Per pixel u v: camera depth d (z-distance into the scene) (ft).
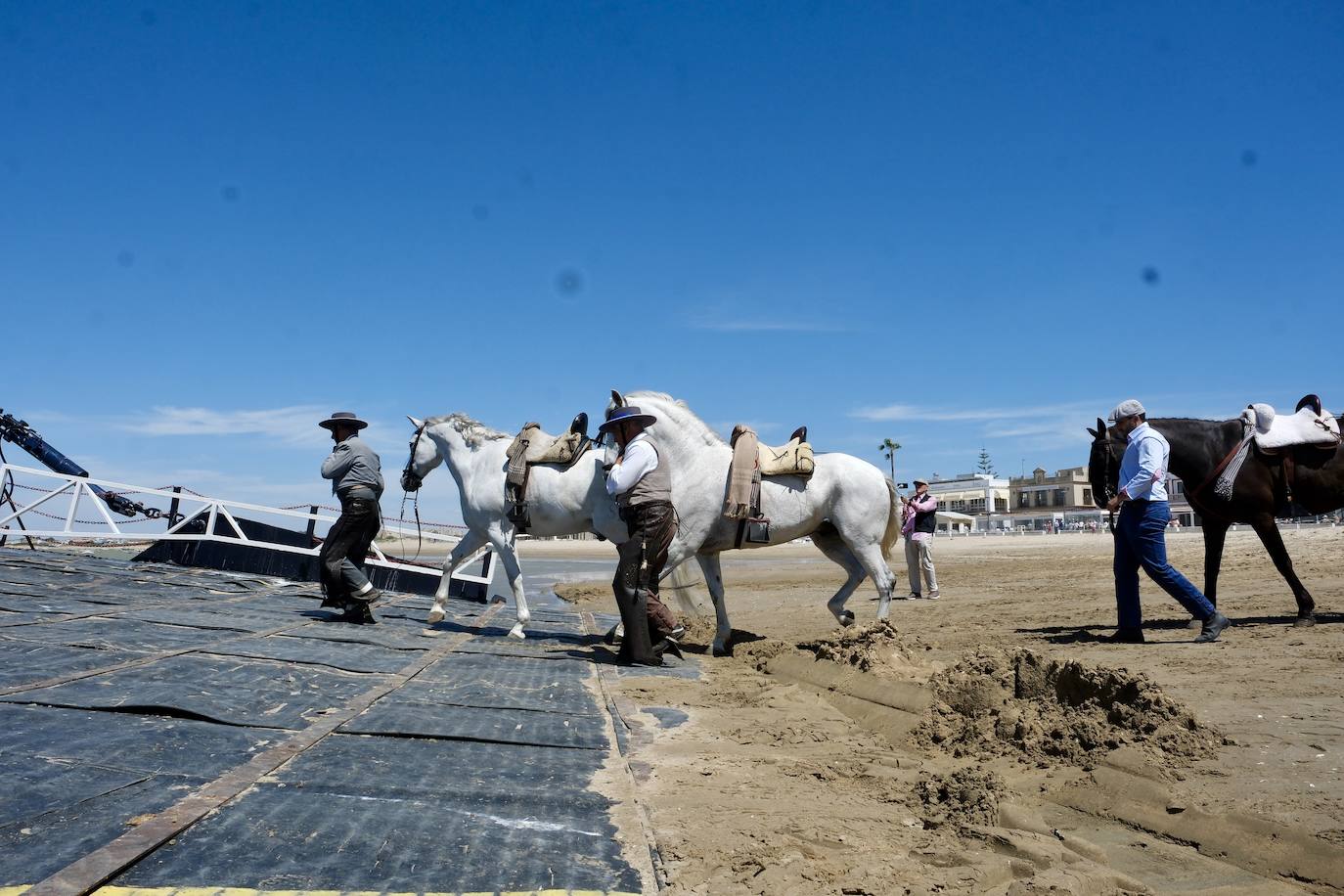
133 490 46.75
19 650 20.43
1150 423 30.04
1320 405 29.22
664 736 18.02
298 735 15.40
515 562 31.73
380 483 32.19
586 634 34.94
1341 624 28.17
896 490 31.24
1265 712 17.20
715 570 30.83
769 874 10.66
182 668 19.65
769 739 18.04
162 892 9.18
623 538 30.32
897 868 11.09
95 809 11.08
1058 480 347.15
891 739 18.02
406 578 47.32
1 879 8.96
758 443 30.09
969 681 18.60
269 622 29.07
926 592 49.11
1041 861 11.08
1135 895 10.16
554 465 30.86
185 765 13.17
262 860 10.15
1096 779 14.17
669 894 10.24
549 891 10.04
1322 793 12.73
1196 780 13.75
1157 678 20.80
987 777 13.56
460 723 17.44
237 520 48.21
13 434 55.77
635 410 27.30
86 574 40.29
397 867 10.30
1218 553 30.12
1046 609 37.96
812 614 41.70
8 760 12.48
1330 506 28.71
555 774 14.74
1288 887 10.50
